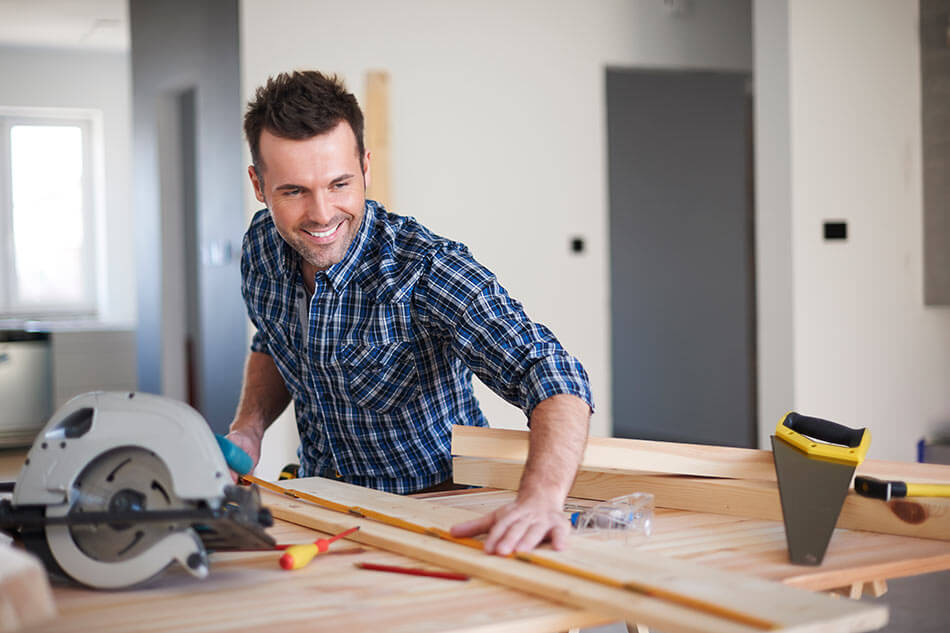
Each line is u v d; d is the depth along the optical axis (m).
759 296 4.60
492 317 1.51
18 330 6.56
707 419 6.94
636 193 7.25
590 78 5.26
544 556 1.08
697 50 5.51
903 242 4.62
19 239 7.84
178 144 5.32
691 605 0.91
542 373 1.39
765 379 4.58
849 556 1.15
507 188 5.10
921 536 1.24
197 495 1.04
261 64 4.54
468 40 4.99
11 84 7.59
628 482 1.50
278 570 1.12
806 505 1.20
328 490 1.54
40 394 6.63
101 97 7.87
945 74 4.54
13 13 6.52
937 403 4.71
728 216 6.80
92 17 6.64
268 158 1.44
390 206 4.77
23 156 7.81
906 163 4.61
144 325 5.54
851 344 4.52
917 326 4.66
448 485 1.80
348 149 1.45
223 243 4.64
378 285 1.62
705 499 1.42
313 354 1.69
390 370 1.69
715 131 6.84
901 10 4.56
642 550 1.16
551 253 5.20
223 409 4.67
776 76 4.45
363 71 4.77
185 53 4.93
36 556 1.07
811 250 4.44
